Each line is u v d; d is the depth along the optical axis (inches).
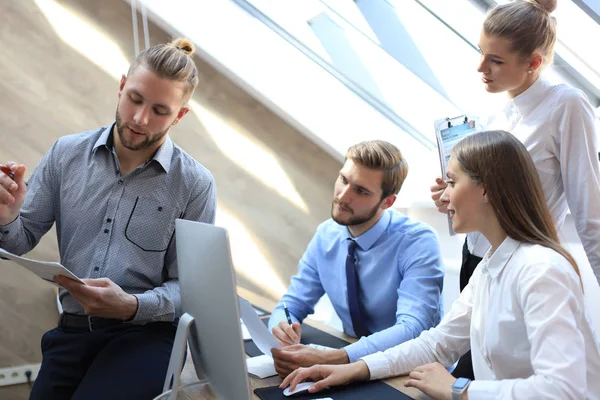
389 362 62.7
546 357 46.9
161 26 118.5
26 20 109.0
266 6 125.0
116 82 115.7
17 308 109.6
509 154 54.0
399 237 80.0
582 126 69.8
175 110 68.1
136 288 70.9
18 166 64.5
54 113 111.6
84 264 69.9
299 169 130.8
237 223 126.4
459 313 63.2
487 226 55.7
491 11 71.9
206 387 61.8
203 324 51.0
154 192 71.2
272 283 129.7
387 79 131.7
